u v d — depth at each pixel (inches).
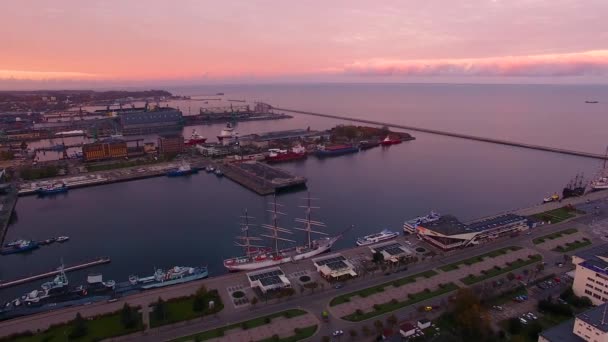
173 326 6914.4
